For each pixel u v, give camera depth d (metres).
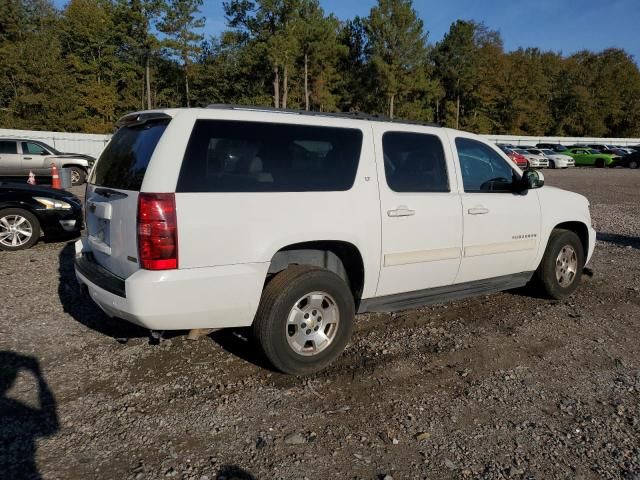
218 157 3.39
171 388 3.59
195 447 2.95
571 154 41.03
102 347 4.22
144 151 3.44
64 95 43.88
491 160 5.05
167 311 3.22
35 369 3.82
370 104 58.66
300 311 3.71
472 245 4.66
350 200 3.87
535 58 76.56
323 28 50.97
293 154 3.70
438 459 2.90
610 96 78.12
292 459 2.86
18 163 17.75
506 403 3.51
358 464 2.84
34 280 6.08
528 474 2.79
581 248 5.77
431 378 3.84
